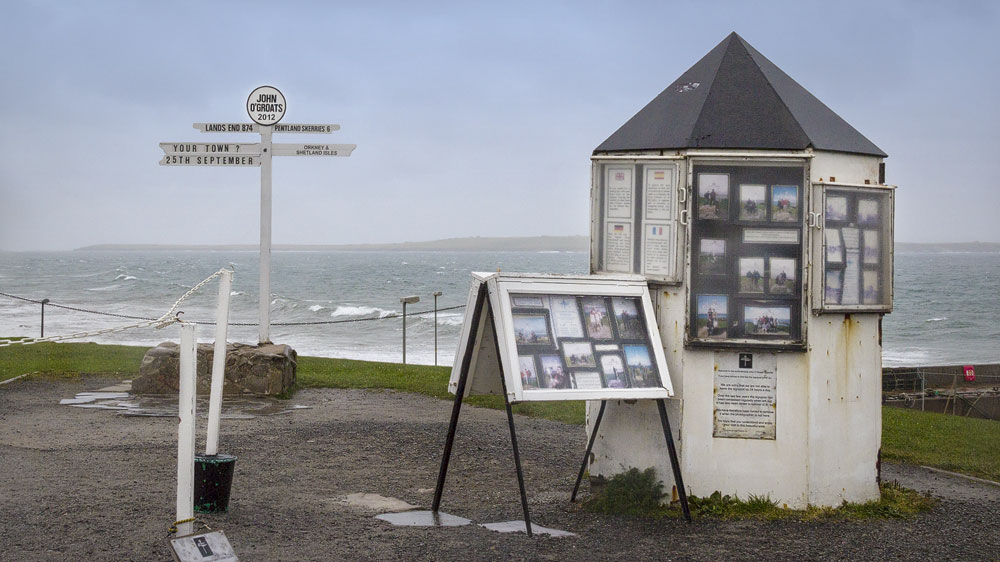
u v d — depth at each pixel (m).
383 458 9.76
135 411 12.47
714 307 7.24
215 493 7.04
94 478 8.15
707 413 7.27
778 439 7.23
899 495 8.06
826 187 7.22
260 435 10.87
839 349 7.42
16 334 36.50
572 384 6.71
